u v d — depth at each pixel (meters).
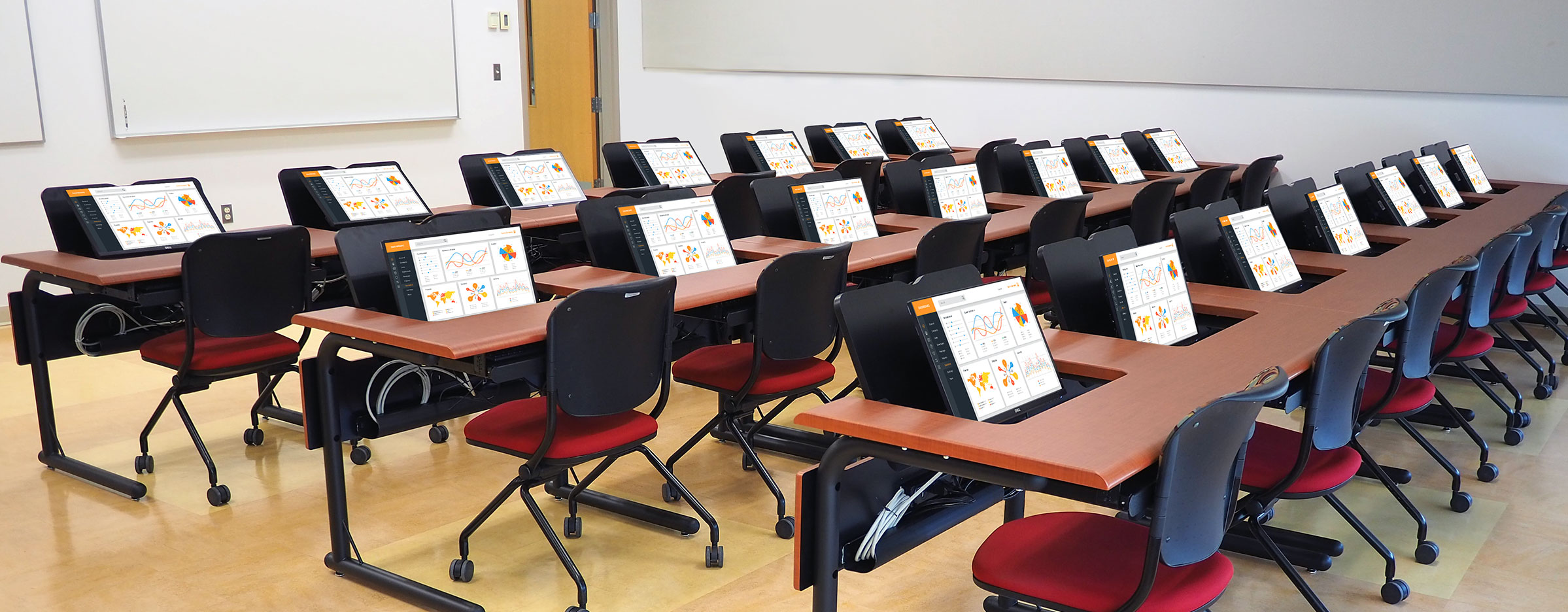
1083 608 1.96
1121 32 8.01
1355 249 4.48
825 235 4.45
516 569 3.09
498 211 4.05
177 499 3.58
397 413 3.08
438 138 8.16
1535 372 5.18
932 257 4.07
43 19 5.96
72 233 3.91
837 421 2.09
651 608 2.87
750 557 3.19
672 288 2.94
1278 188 4.55
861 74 9.20
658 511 3.37
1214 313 3.28
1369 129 7.29
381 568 3.08
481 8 8.29
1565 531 3.42
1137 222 5.31
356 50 7.50
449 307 3.03
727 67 9.86
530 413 3.03
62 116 6.09
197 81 6.68
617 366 2.83
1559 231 5.07
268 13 6.98
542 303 3.20
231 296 3.55
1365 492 3.74
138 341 3.93
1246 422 1.94
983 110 8.72
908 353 2.41
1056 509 3.57
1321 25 7.29
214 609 2.85
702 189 5.96
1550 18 6.57
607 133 10.76
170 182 4.16
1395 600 2.94
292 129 7.21
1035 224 4.60
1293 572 2.70
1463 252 4.26
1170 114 7.96
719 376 3.48
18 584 2.97
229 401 4.63
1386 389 3.37
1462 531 3.41
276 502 3.57
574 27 10.63
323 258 4.26
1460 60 6.89
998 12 8.46
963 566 3.14
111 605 2.86
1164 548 1.87
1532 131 6.77
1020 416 2.29
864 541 2.16
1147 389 2.34
